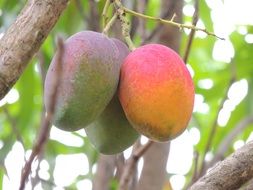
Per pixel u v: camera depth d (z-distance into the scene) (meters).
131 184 1.28
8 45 0.78
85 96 0.82
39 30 0.79
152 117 0.81
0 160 1.44
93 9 1.28
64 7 0.80
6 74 0.77
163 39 1.33
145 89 0.81
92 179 1.46
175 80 0.82
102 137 0.88
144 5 1.28
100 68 0.82
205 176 0.86
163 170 1.32
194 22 1.08
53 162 1.59
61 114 0.82
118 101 0.87
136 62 0.83
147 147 1.15
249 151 0.86
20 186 0.65
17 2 1.51
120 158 1.30
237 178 0.85
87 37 0.84
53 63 0.82
